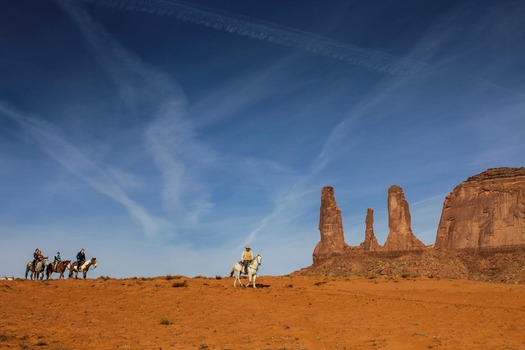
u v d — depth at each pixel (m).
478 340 22.92
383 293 37.16
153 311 29.02
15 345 20.89
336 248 164.75
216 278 46.97
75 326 24.58
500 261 127.25
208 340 22.92
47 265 43.06
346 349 21.66
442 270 127.31
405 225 152.50
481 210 140.50
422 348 21.86
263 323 26.42
